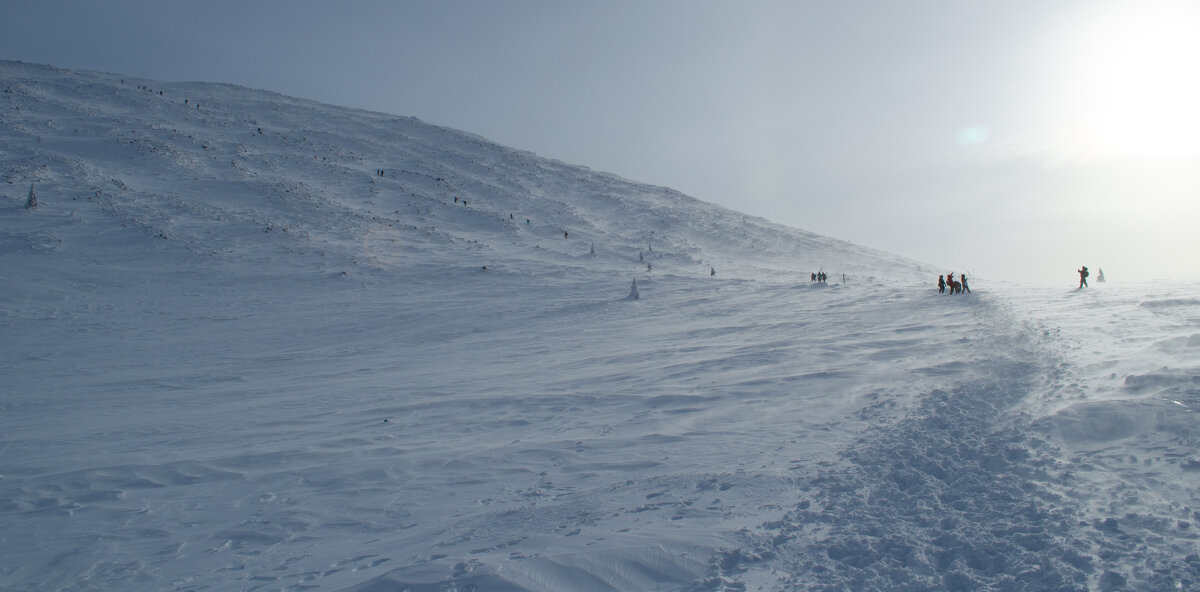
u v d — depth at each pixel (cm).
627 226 9244
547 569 438
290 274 4491
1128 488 506
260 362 2258
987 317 1761
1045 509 485
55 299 3478
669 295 3775
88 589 528
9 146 6906
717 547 461
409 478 781
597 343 2219
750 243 9125
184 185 6712
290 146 9506
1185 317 1270
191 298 3719
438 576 441
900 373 1122
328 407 1393
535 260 5775
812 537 471
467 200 8594
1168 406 671
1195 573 379
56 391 1803
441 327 2925
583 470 741
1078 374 895
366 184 8394
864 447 682
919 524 486
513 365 1864
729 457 717
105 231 4944
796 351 1533
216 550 599
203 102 11306
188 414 1422
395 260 5256
